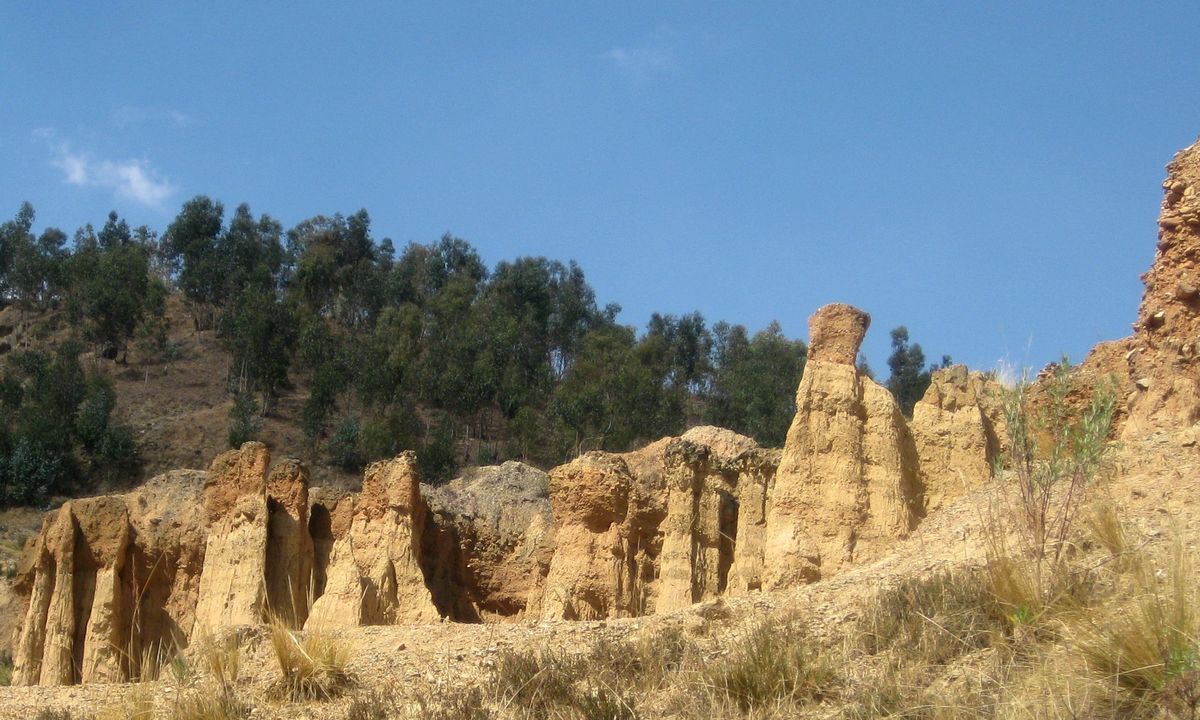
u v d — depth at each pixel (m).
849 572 24.41
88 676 38.22
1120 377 26.62
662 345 117.94
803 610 20.84
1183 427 23.16
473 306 123.75
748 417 94.31
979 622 17.53
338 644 22.41
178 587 41.06
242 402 103.31
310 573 39.72
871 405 30.50
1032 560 18.75
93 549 40.16
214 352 120.25
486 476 48.12
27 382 112.38
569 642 21.78
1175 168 25.50
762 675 17.27
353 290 131.62
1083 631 15.57
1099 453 19.39
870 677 17.03
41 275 130.25
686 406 104.06
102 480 96.31
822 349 31.11
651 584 37.38
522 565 44.19
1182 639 14.37
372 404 106.06
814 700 16.98
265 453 39.59
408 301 130.88
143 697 21.12
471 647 22.34
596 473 37.81
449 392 103.19
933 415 31.20
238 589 37.72
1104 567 18.06
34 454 94.00
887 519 29.25
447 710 18.97
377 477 40.09
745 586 33.66
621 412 97.44
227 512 39.19
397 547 39.06
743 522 34.88
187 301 132.75
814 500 29.53
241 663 22.70
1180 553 16.16
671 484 36.75
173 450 100.44
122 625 39.91
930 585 19.11
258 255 136.00
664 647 19.83
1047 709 14.27
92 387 105.94
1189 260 24.69
